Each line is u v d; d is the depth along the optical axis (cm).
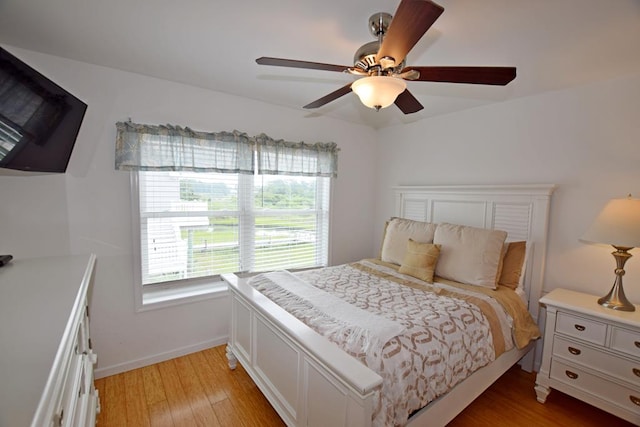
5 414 51
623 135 198
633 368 167
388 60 121
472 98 250
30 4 137
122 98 214
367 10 137
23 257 188
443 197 296
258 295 191
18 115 125
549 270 232
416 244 251
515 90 229
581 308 184
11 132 122
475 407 197
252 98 269
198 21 150
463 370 155
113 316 221
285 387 155
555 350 197
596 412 194
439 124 305
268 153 280
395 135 351
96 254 212
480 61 182
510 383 223
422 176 323
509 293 212
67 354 77
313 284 221
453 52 171
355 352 129
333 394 119
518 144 248
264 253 298
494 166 264
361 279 236
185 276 257
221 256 274
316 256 336
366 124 353
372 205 375
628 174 197
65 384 85
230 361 228
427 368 138
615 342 173
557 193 227
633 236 167
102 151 210
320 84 236
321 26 151
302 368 139
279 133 290
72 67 197
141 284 230
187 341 252
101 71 206
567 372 192
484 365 170
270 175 295
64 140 171
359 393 103
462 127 286
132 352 229
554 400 205
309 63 127
